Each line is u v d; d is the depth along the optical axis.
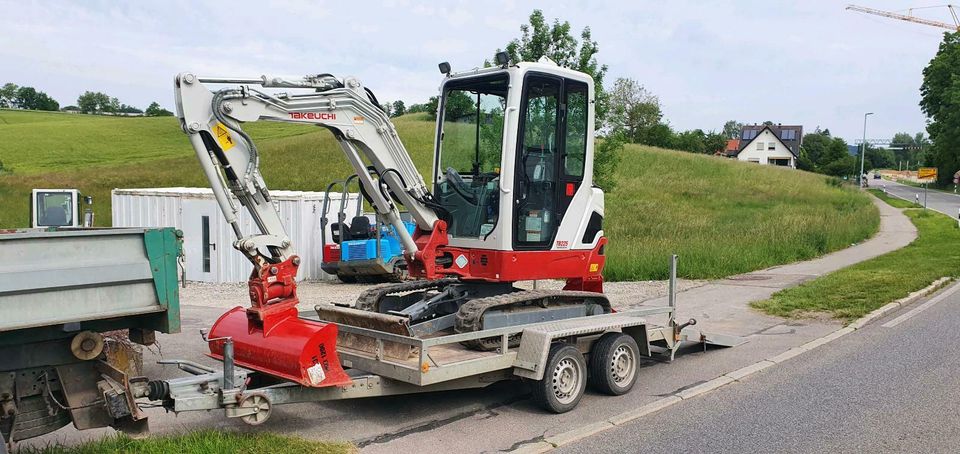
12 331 4.42
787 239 20.36
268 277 5.73
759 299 12.92
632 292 13.95
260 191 5.72
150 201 17.95
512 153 6.97
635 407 6.77
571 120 7.62
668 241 19.33
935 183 74.75
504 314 6.93
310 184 36.62
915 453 5.44
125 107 129.12
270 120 5.76
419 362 5.78
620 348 7.23
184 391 5.14
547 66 7.23
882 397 6.91
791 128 114.81
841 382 7.48
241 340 5.86
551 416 6.50
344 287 15.60
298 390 5.52
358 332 6.43
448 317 7.21
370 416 6.45
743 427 6.11
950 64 71.00
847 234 23.27
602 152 19.28
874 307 11.48
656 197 38.06
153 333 5.07
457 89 7.69
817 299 12.40
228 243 17.08
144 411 6.37
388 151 6.53
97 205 32.38
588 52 18.22
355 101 6.26
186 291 14.90
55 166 46.84
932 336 9.61
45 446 5.35
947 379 7.50
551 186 7.50
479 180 7.38
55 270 4.18
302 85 5.96
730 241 19.59
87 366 4.85
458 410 6.67
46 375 4.70
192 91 5.39
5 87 117.44
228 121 5.52
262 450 5.18
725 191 41.62
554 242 7.51
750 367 8.19
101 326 4.75
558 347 6.62
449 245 7.52
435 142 7.93
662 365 8.41
